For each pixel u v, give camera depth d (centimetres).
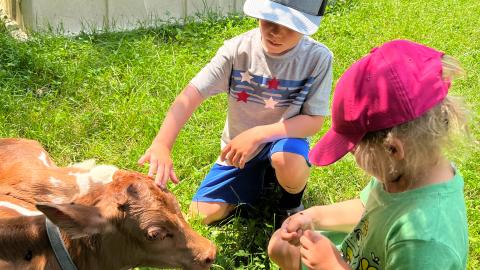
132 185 116
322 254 108
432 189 98
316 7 149
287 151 161
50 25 264
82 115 206
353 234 116
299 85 161
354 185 190
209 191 172
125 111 207
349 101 96
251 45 161
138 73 233
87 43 252
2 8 287
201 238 122
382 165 97
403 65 93
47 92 219
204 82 161
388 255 100
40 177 130
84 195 118
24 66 230
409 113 91
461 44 298
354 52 272
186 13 294
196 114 214
